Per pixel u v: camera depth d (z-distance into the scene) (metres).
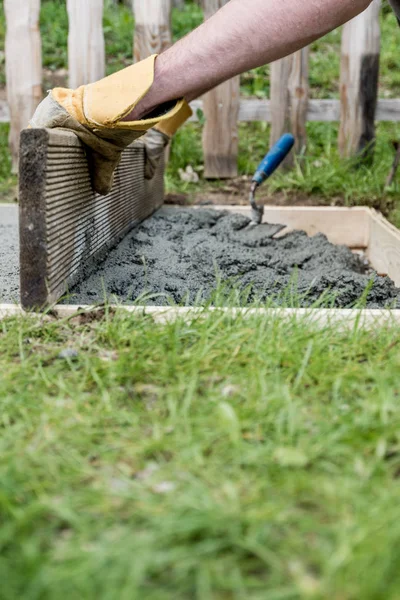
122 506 0.91
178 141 3.77
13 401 1.18
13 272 2.07
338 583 0.76
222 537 0.84
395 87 4.76
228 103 3.57
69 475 0.98
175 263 2.16
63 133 1.64
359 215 3.01
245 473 0.99
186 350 1.39
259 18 1.69
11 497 0.92
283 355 1.35
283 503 0.90
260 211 2.83
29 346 1.43
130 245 2.35
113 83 1.76
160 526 0.86
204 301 1.82
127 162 2.42
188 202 3.38
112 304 1.71
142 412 1.17
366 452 1.04
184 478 0.97
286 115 3.58
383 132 4.16
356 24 3.48
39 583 0.75
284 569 0.80
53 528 0.88
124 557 0.79
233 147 3.62
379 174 3.48
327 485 0.92
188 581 0.78
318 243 2.63
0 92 4.42
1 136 3.96
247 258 2.24
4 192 3.43
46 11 5.56
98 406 1.18
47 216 1.55
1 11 5.59
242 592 0.76
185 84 1.78
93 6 3.42
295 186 3.46
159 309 1.60
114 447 1.06
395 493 0.91
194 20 5.44
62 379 1.28
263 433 1.09
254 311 1.58
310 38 1.72
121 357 1.33
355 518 0.86
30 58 3.50
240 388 1.25
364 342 1.46
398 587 0.74
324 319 1.58
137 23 3.48
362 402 1.18
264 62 1.77
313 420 1.14
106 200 2.15
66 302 1.72
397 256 2.45
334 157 3.59
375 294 1.98
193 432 1.08
